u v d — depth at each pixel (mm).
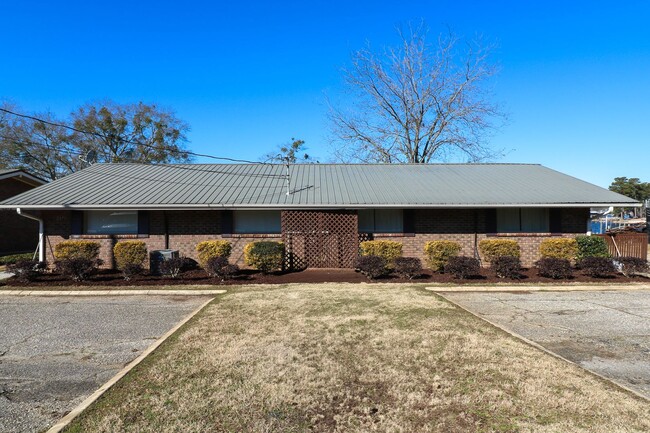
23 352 5645
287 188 14195
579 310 8070
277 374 4574
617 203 12883
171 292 9852
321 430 3447
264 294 9172
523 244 13695
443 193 13742
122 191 13672
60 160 34500
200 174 16094
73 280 11148
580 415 3678
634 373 4844
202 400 3955
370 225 13805
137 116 37281
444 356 5137
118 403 3902
